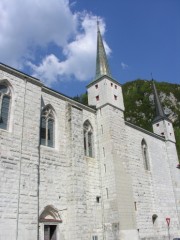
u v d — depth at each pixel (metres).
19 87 24.45
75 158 27.12
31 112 24.53
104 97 34.22
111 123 32.75
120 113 34.91
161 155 42.50
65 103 30.27
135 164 36.09
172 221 38.31
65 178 26.61
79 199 25.58
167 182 41.00
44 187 24.42
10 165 21.38
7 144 21.77
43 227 23.16
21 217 20.66
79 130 28.98
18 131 22.92
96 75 37.31
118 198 29.08
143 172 36.88
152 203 36.06
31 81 25.61
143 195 35.16
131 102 116.62
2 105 23.11
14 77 24.39
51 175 25.45
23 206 21.08
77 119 29.28
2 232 19.28
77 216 24.64
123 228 27.95
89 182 29.66
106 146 31.95
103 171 31.16
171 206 39.41
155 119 47.78
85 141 31.69
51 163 25.91
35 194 22.22
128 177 31.72
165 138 45.25
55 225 24.31
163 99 112.44
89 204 28.58
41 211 23.36
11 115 23.19
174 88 118.75
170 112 105.19
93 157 31.84
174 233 37.62
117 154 31.62
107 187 30.14
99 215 29.16
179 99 112.81
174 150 45.28
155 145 42.06
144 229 33.00
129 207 29.94
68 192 26.02
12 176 21.20
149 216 34.62
